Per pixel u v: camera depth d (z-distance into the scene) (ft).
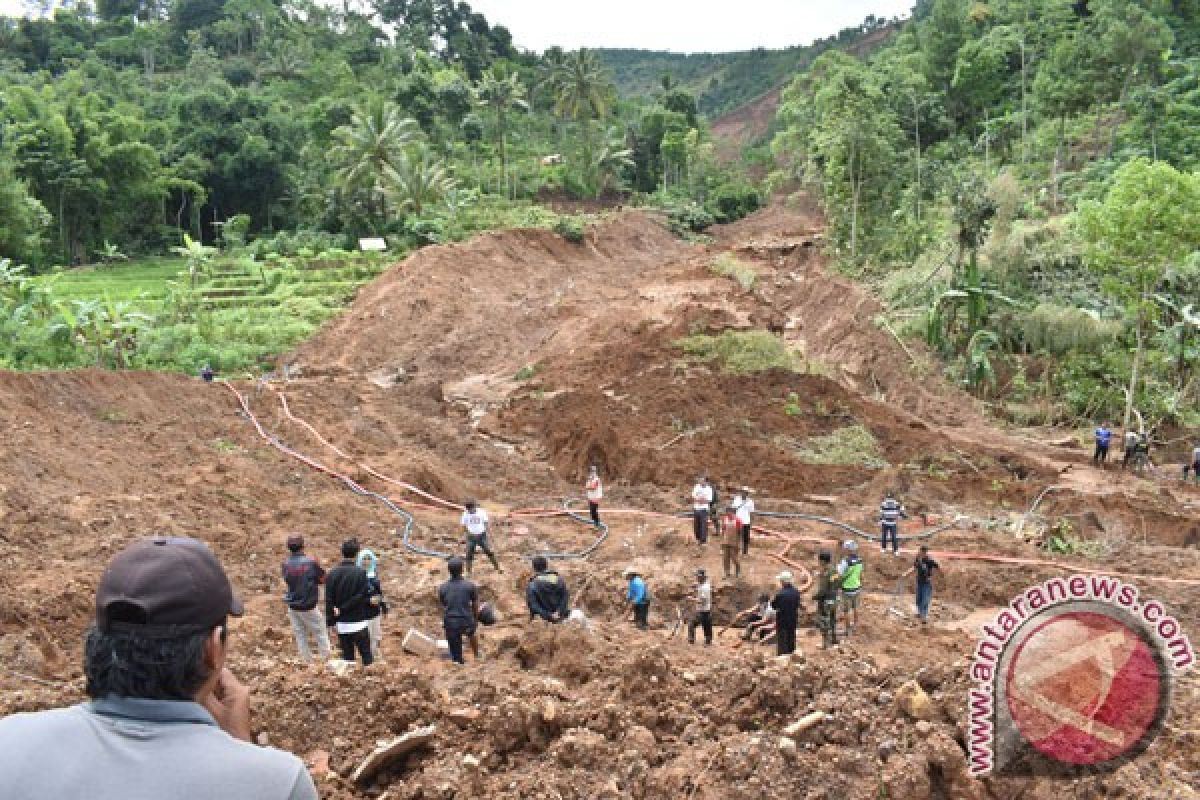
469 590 33.50
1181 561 57.36
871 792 18.70
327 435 77.10
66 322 102.06
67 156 202.80
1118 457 89.35
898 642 44.14
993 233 121.39
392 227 199.11
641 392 90.38
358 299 144.97
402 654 35.91
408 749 19.36
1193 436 96.12
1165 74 215.51
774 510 67.77
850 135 181.88
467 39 428.15
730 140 564.30
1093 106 208.64
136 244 220.84
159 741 6.40
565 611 36.50
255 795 6.24
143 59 387.14
